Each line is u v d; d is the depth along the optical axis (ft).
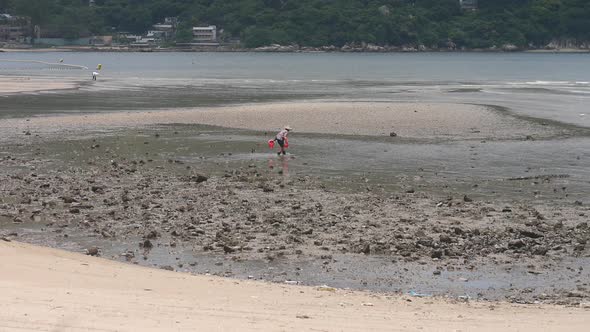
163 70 467.52
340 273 58.34
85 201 83.05
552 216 78.89
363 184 96.07
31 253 55.26
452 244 66.80
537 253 64.49
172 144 131.54
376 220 75.66
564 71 475.72
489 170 107.96
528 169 108.88
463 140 139.33
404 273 58.59
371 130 151.74
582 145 133.18
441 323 41.22
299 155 120.98
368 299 48.62
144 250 64.13
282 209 80.33
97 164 109.40
